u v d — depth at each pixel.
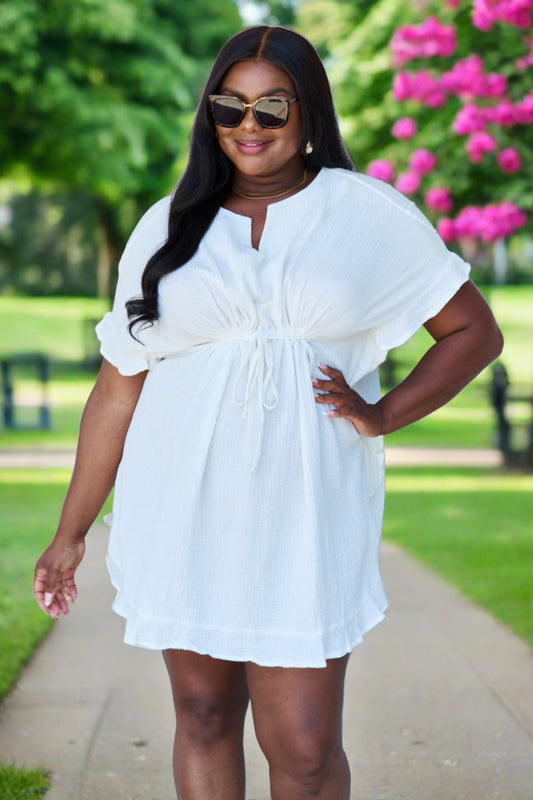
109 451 2.82
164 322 2.58
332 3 20.67
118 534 2.68
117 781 3.83
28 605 6.11
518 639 5.62
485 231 11.12
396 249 2.57
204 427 2.52
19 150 20.95
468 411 21.67
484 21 9.94
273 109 2.55
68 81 19.91
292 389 2.51
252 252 2.51
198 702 2.67
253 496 2.48
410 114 11.91
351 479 2.58
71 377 26.34
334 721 2.57
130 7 19.56
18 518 9.12
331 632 2.50
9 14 18.22
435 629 5.86
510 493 11.50
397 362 22.80
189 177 2.64
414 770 3.94
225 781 2.69
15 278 48.59
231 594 2.49
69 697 4.74
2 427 17.64
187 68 21.47
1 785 3.71
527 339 32.66
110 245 29.09
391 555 7.95
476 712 4.54
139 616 2.55
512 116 10.42
